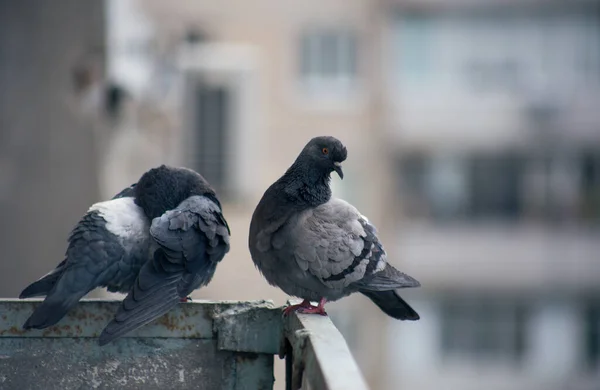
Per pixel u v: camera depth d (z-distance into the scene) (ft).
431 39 74.95
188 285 19.60
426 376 78.23
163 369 18.70
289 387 18.62
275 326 18.81
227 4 65.77
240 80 63.87
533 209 78.23
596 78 75.97
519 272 78.54
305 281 21.34
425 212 77.25
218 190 61.82
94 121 42.98
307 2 70.23
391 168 75.31
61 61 42.75
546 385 78.74
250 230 21.94
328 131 72.64
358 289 22.04
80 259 19.39
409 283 22.11
